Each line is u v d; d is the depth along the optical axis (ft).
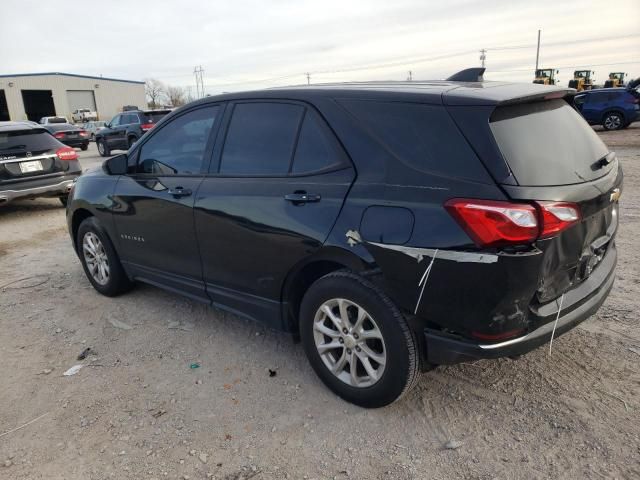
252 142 11.07
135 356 12.19
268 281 10.64
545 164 8.21
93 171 15.97
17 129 27.55
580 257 8.64
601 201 8.82
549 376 10.39
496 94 8.56
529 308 8.11
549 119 9.14
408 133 8.69
